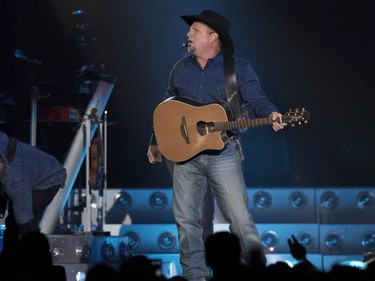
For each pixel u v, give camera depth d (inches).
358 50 996.6
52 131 931.3
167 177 952.9
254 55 1006.4
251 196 837.2
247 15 1007.6
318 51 999.6
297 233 825.5
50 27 998.4
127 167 953.5
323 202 836.0
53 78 995.9
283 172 924.6
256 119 528.1
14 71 977.5
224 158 549.3
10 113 949.2
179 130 554.3
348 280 320.8
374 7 994.7
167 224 820.0
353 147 946.1
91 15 1006.4
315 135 978.1
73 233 729.0
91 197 810.8
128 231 816.9
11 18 982.4
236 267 347.6
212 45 565.0
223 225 803.4
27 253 365.4
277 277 340.8
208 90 563.8
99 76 802.8
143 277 326.3
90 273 321.4
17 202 563.2
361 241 823.7
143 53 1006.4
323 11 1000.9
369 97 989.8
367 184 946.7
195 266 553.0
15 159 568.4
